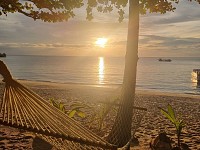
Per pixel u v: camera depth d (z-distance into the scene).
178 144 9.23
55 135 2.61
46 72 87.75
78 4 5.90
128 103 7.60
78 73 86.31
